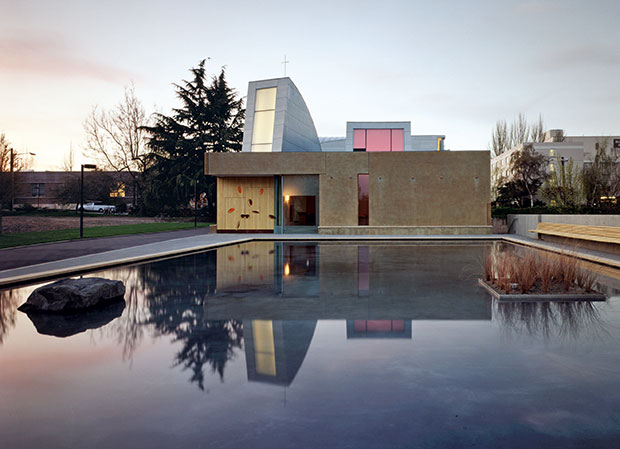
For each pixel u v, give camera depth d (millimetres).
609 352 4293
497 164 64812
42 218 38969
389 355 4227
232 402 3195
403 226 24172
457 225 24078
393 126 33219
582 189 26578
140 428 2824
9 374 3826
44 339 4918
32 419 2979
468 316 5812
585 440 2660
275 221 25859
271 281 8992
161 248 15781
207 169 24875
